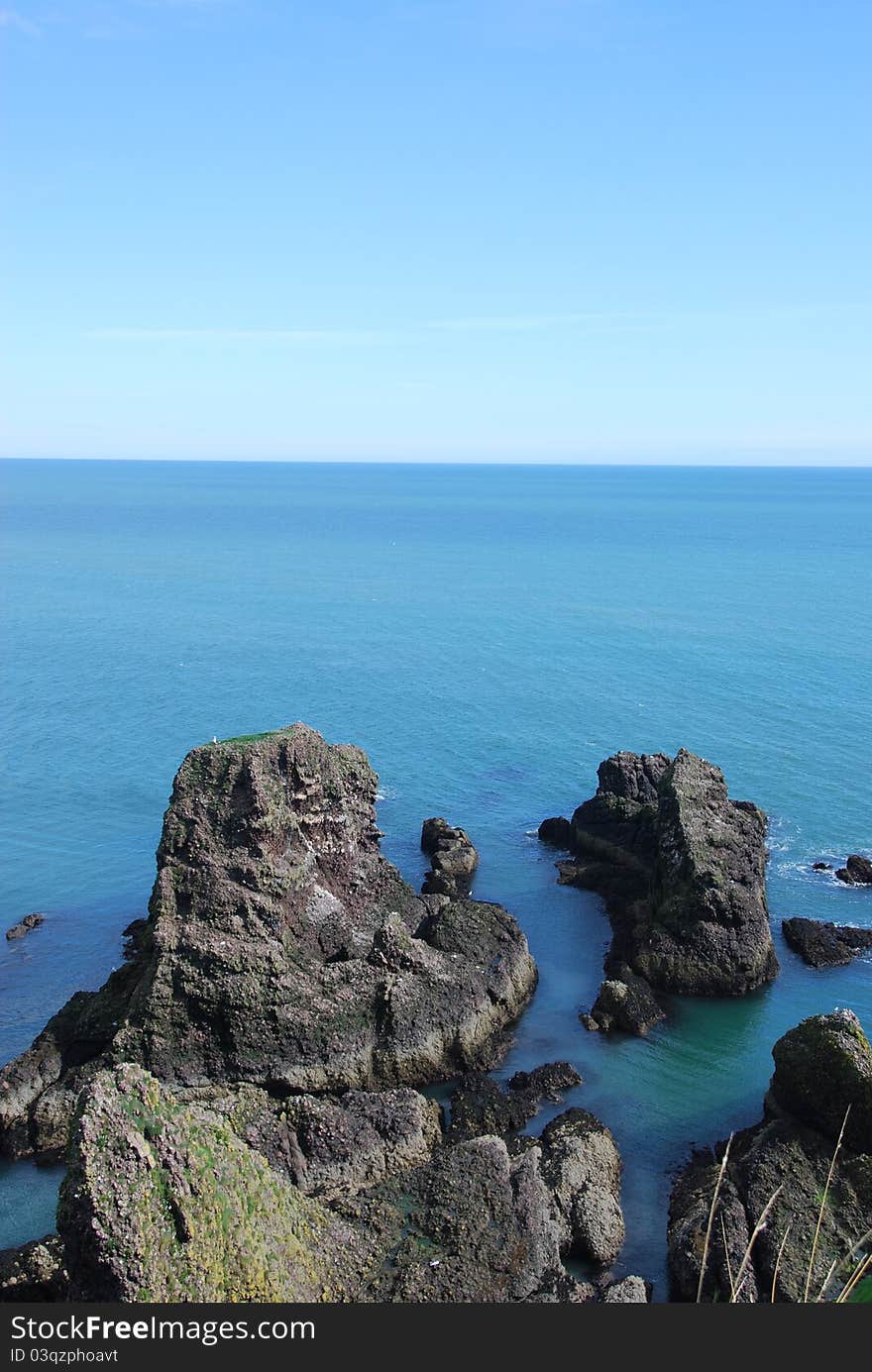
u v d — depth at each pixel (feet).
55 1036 161.89
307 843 179.93
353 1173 130.93
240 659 450.30
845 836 255.29
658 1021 180.14
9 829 261.03
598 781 291.99
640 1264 123.44
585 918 219.82
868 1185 125.39
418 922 195.52
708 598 607.37
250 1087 148.66
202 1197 95.81
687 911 195.31
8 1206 135.64
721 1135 149.07
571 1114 147.95
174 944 157.79
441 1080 163.32
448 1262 110.42
